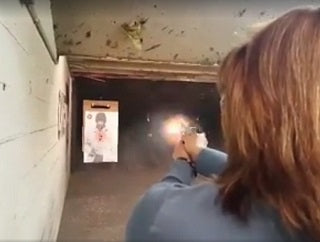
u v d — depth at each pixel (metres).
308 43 0.41
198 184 0.47
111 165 6.60
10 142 0.91
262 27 0.46
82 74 5.14
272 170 0.40
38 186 1.54
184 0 1.72
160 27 1.84
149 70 3.76
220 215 0.41
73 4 1.75
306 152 0.40
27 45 1.17
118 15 1.79
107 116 6.62
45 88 1.76
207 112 6.99
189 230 0.41
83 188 4.92
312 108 0.40
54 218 2.57
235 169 0.42
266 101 0.41
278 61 0.42
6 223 0.88
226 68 0.45
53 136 2.32
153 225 0.44
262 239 0.39
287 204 0.39
